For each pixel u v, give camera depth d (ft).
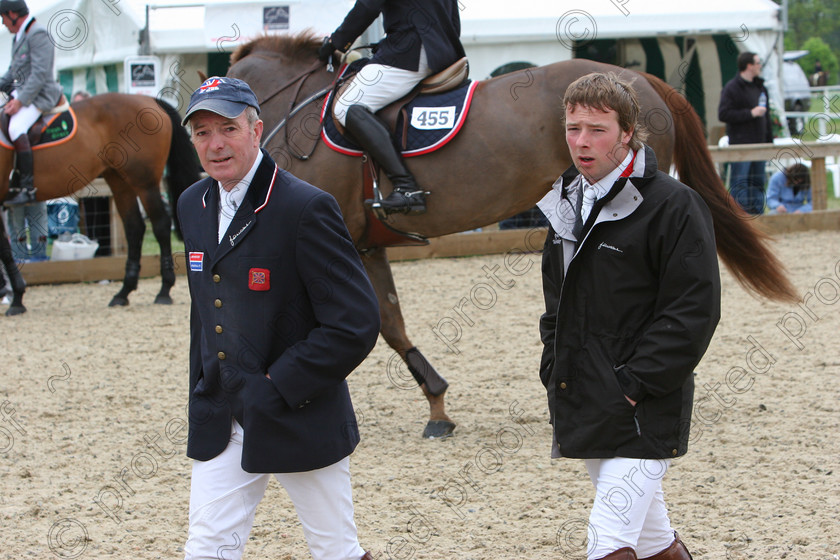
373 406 28.22
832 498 19.12
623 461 12.57
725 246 24.08
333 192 25.90
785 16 69.82
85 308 45.98
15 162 42.32
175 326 41.04
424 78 25.86
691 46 72.13
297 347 12.42
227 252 12.74
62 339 38.58
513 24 65.46
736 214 24.14
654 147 24.43
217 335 12.76
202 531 12.65
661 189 12.57
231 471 12.84
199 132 12.55
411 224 25.94
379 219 25.35
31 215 55.21
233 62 28.89
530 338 36.45
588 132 12.39
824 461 21.36
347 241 12.82
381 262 26.30
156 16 63.82
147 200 45.91
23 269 53.52
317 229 12.55
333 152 25.68
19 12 42.24
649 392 12.33
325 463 12.59
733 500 19.42
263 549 17.78
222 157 12.50
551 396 13.43
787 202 62.03
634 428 12.55
